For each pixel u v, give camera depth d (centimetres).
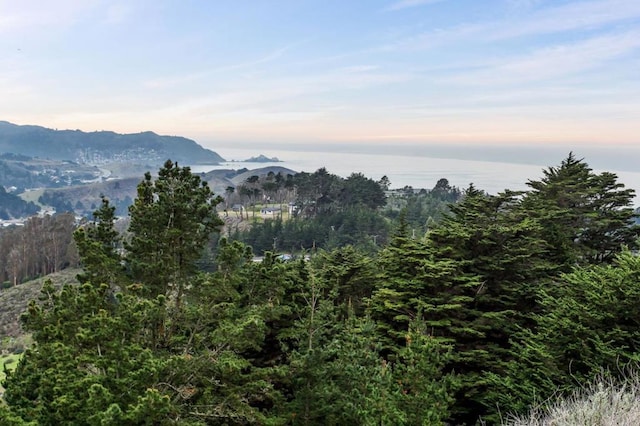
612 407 593
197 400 725
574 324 917
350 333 955
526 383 955
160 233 812
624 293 902
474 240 1530
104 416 492
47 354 620
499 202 1870
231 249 823
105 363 580
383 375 748
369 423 636
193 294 806
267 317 855
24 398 603
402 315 1341
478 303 1468
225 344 750
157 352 731
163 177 840
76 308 668
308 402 843
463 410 1179
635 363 803
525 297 1438
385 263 1647
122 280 796
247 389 783
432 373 726
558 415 661
